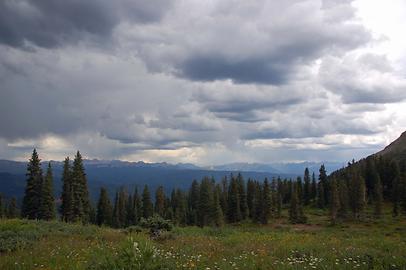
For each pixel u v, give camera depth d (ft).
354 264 52.75
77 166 247.09
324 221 348.79
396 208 355.97
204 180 335.88
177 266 46.65
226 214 359.66
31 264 48.83
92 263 48.60
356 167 456.45
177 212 361.92
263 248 67.26
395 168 433.07
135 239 68.74
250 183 420.77
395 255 59.06
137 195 374.84
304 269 48.57
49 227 88.43
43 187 228.02
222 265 49.52
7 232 74.49
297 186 469.57
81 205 243.60
